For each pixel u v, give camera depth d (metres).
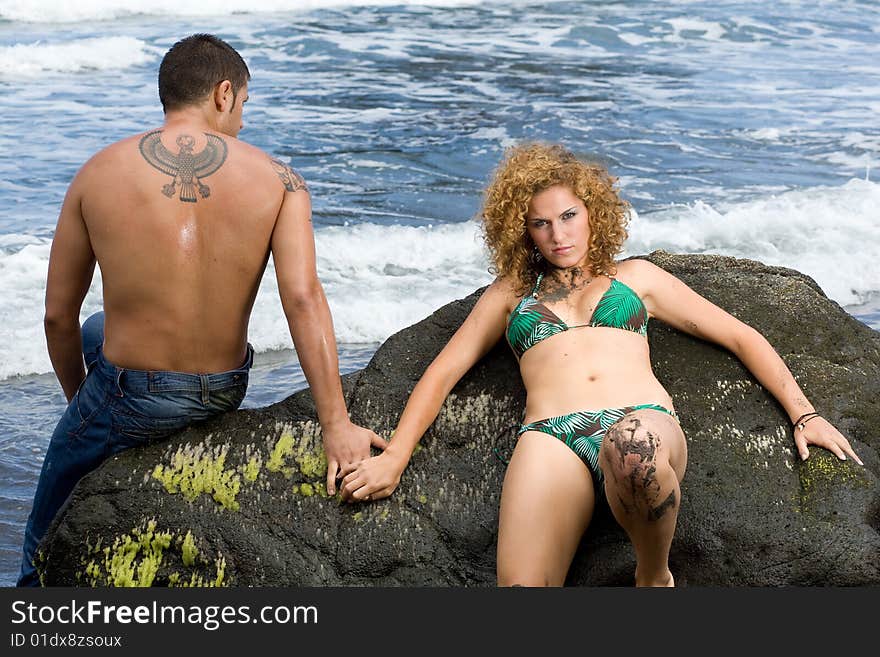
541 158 3.61
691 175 9.77
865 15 17.86
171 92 3.49
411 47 15.58
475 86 13.23
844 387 3.62
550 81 13.54
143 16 18.31
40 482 3.73
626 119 11.69
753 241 8.08
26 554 3.73
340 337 6.62
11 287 7.07
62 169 9.70
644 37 16.36
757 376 3.56
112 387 3.46
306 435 3.52
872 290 7.39
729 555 3.26
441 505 3.39
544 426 3.24
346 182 9.50
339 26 17.09
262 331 6.57
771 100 12.59
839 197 8.86
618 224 3.67
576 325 3.51
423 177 9.68
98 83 13.52
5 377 6.04
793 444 3.44
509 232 3.60
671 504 2.78
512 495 3.10
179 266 3.33
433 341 3.98
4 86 13.24
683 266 4.18
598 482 3.19
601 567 3.25
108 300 3.41
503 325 3.67
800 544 3.22
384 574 3.31
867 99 12.60
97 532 3.38
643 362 3.46
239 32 16.55
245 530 3.34
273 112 11.84
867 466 3.47
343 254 7.79
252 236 3.36
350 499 3.37
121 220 3.30
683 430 3.48
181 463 3.46
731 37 16.42
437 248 7.93
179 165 3.33
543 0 19.61
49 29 17.02
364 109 12.05
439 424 3.59
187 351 3.44
